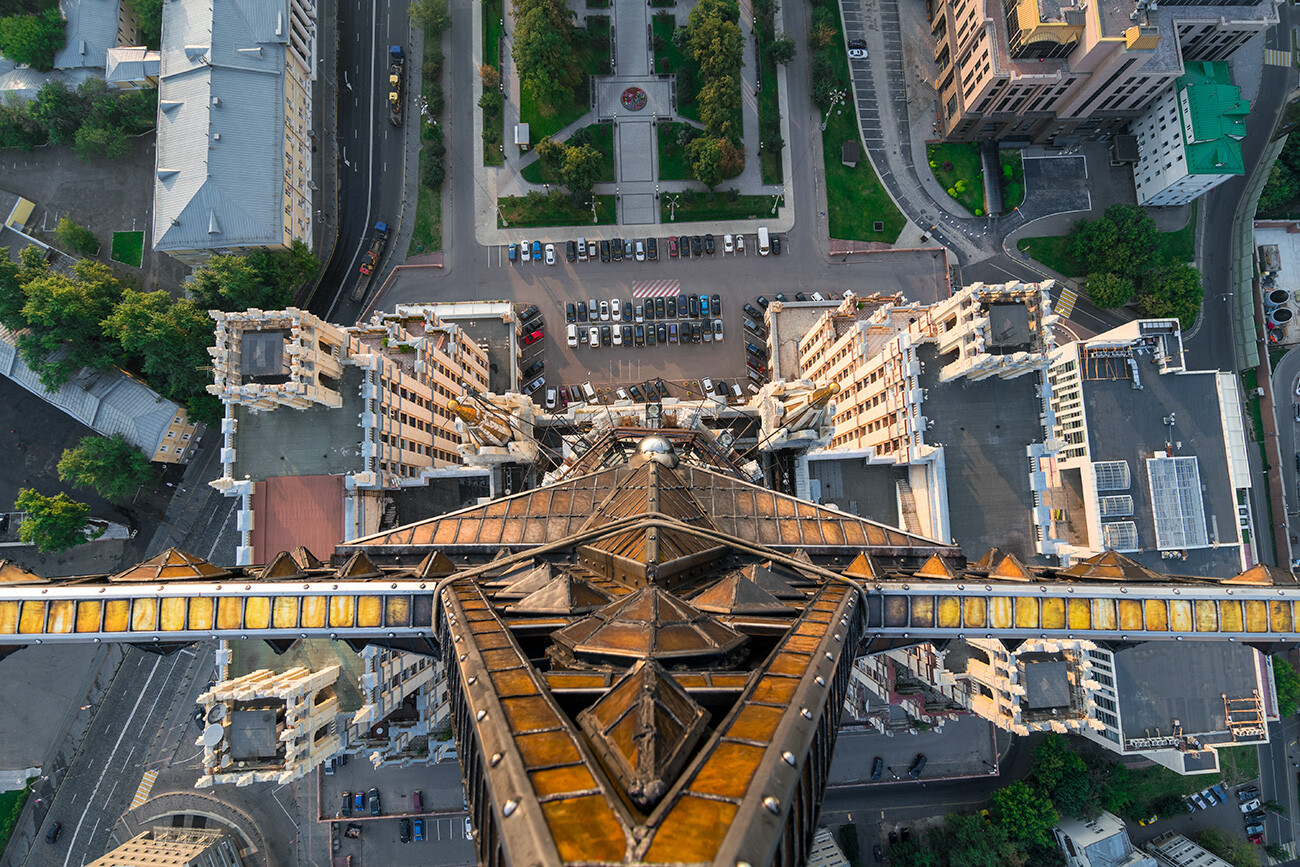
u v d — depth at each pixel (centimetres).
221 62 8656
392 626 3503
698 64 10406
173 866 7831
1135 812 9319
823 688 1797
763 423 7600
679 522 3450
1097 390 7862
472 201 10288
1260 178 10231
